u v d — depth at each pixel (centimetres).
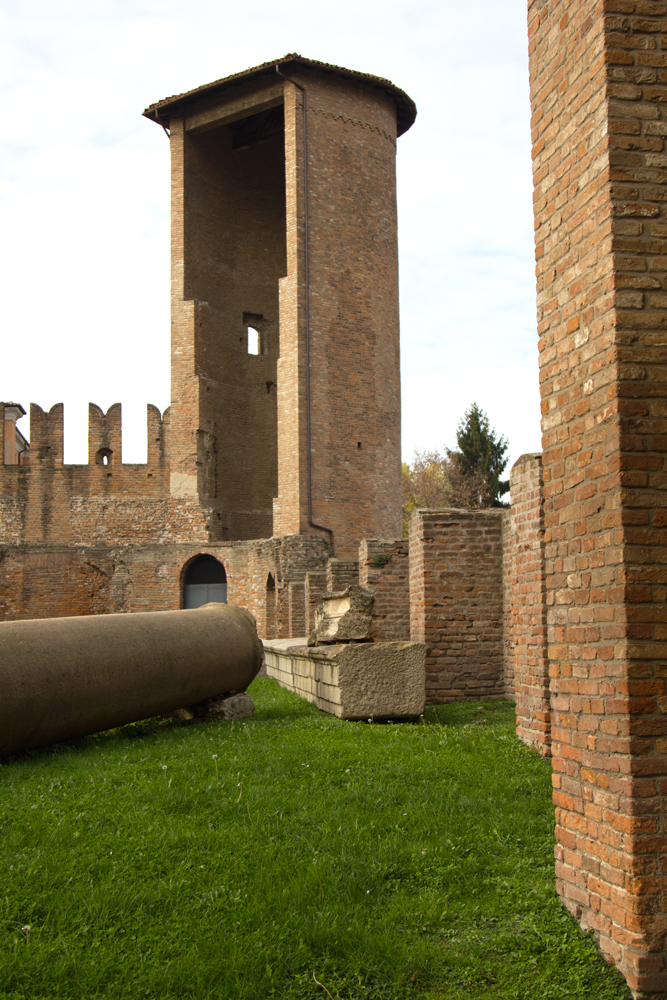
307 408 3322
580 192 423
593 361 409
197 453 3822
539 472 758
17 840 516
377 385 3528
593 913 398
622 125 399
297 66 3428
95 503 3941
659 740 374
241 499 4059
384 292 3597
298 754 735
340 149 3506
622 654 379
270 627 3222
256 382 4172
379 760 705
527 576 780
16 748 771
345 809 570
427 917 422
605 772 391
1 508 3978
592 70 413
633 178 398
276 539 3145
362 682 938
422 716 934
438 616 1088
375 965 380
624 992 363
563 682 430
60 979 367
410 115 3859
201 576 3562
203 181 3934
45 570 3512
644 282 394
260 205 4241
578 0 427
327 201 3456
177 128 3809
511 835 523
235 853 495
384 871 468
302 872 465
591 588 406
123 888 445
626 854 372
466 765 687
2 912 419
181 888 448
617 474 385
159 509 3881
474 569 1098
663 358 392
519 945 396
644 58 404
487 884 458
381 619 1415
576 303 425
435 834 523
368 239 3556
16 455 5406
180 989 360
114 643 862
